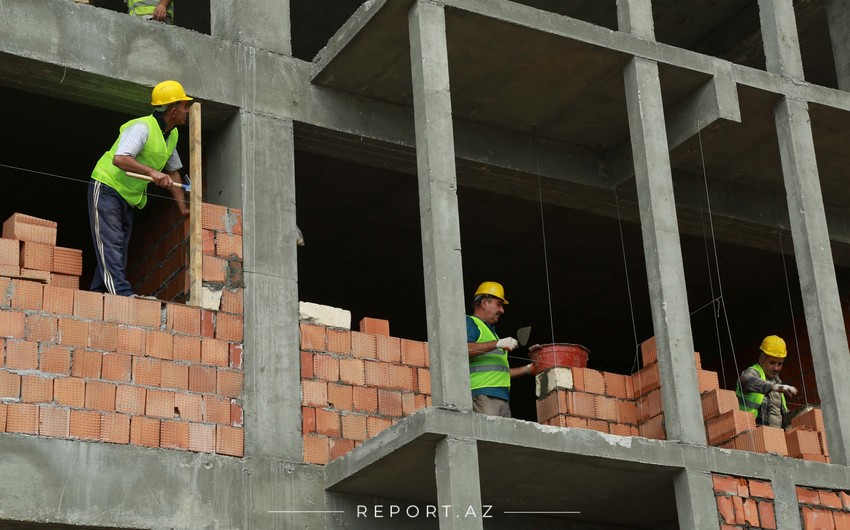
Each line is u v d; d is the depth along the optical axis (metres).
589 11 25.78
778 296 27.30
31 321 16.02
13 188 22.77
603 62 19.19
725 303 28.05
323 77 19.11
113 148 17.58
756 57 25.80
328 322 18.09
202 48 18.52
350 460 16.72
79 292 16.41
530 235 25.38
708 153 21.50
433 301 16.27
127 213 17.53
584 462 16.73
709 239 24.89
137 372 16.42
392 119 19.69
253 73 18.77
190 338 16.95
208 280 17.42
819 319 19.17
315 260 26.34
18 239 16.53
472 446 15.65
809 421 20.25
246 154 18.30
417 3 17.56
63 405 15.80
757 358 27.50
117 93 18.16
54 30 17.61
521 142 21.00
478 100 20.05
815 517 17.98
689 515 17.02
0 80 17.73
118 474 15.80
